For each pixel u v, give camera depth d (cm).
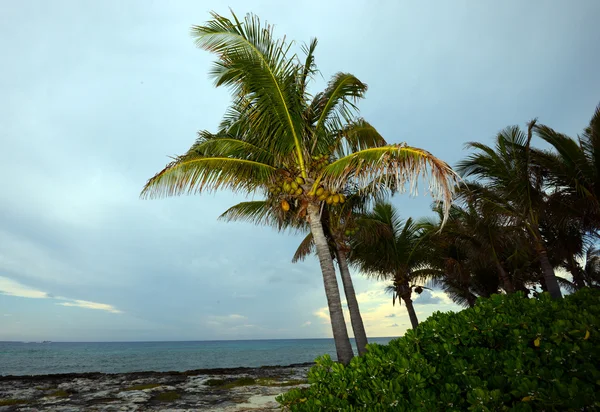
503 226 1440
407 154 618
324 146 925
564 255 1838
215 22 745
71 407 863
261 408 804
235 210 1216
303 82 904
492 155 1295
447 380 291
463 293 2527
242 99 841
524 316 319
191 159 800
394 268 1748
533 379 254
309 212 873
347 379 332
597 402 219
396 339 373
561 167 1168
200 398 965
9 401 955
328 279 841
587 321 287
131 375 1772
